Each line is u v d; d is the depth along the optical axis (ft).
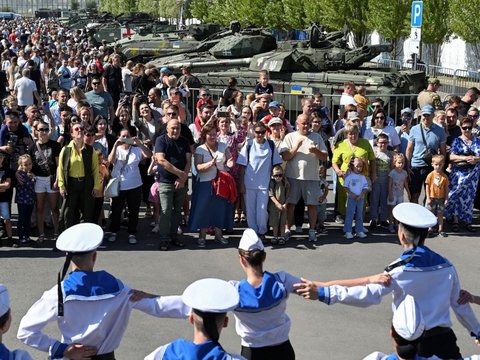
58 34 180.24
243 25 160.45
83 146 35.06
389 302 29.40
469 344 25.53
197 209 35.86
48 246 35.81
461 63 131.23
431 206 38.55
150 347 24.77
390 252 35.55
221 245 36.35
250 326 16.49
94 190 35.47
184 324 26.84
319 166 37.24
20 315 27.32
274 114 42.50
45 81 90.17
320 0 130.93
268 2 156.66
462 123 39.14
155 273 32.17
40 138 35.70
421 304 17.28
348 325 26.89
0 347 13.85
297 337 25.68
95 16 228.63
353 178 37.45
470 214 39.37
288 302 29.04
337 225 40.40
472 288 30.89
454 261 34.45
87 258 15.84
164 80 57.72
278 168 36.11
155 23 176.86
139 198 36.50
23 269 32.45
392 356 13.84
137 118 41.52
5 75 84.99
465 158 38.65
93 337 15.60
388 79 63.72
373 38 149.28
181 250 35.55
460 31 111.86
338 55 68.69
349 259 34.42
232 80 53.78
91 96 49.60
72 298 15.43
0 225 37.06
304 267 33.19
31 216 38.19
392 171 38.68
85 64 99.19
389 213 39.09
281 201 36.22
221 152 35.88
